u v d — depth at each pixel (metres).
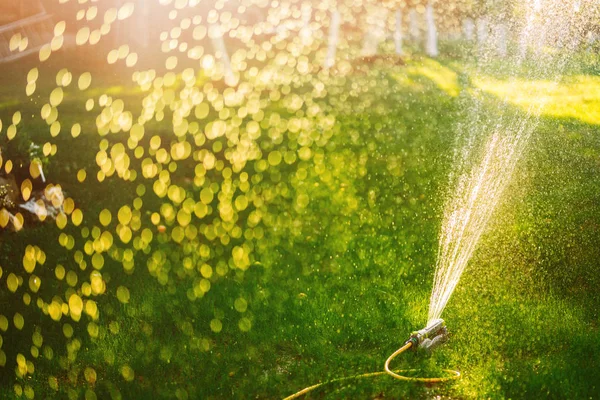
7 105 11.41
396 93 13.27
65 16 14.60
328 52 16.20
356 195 6.97
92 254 5.59
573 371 3.59
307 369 3.80
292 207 6.60
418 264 5.16
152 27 14.27
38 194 6.36
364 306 4.52
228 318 4.45
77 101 11.63
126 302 4.76
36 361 4.12
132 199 6.93
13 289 4.79
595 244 5.41
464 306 4.46
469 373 3.69
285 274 5.09
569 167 7.66
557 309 4.38
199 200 6.90
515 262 5.16
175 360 4.00
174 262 5.45
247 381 3.73
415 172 7.80
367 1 18.23
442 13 17.95
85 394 3.73
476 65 14.62
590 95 11.18
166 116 10.27
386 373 3.69
